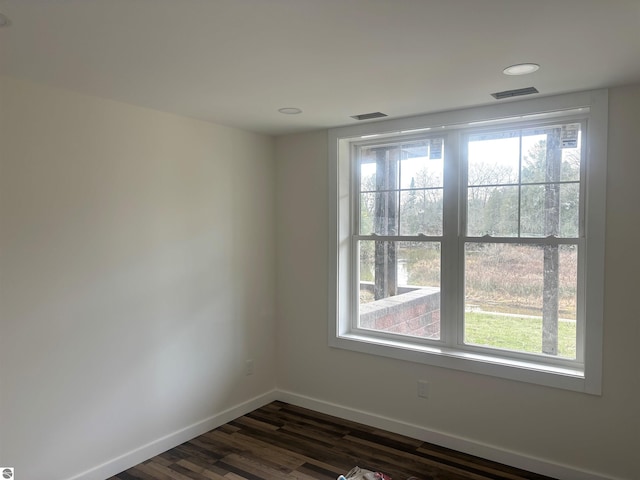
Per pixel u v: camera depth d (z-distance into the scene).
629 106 2.55
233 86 2.54
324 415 3.77
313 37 1.88
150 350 3.06
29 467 2.47
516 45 1.97
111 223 2.82
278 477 2.83
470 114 3.04
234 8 1.61
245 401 3.80
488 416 3.04
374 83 2.50
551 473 2.82
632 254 2.56
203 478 2.82
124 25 1.75
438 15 1.68
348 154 3.76
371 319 3.73
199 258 3.38
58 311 2.58
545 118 2.93
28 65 2.19
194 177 3.33
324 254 3.75
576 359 2.88
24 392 2.45
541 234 2.99
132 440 2.96
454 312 3.31
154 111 3.05
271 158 3.99
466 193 3.27
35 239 2.47
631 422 2.59
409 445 3.24
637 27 1.78
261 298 3.93
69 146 2.61
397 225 3.57
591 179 2.65
